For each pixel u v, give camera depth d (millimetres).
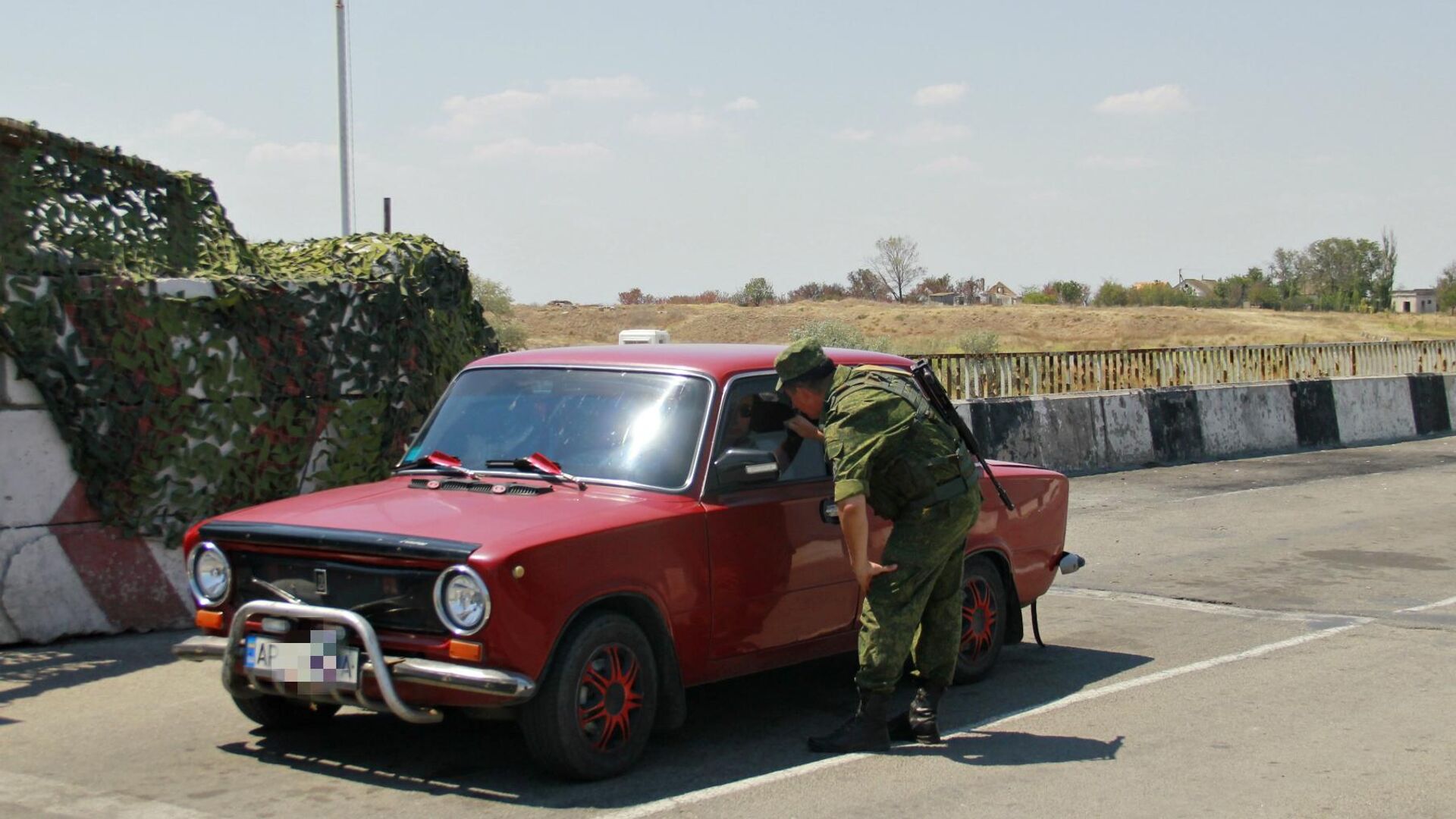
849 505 5566
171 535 8188
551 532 5113
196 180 9055
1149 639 8492
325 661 5086
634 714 5426
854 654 7977
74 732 6027
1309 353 24219
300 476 8898
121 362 7949
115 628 7926
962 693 7098
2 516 7520
